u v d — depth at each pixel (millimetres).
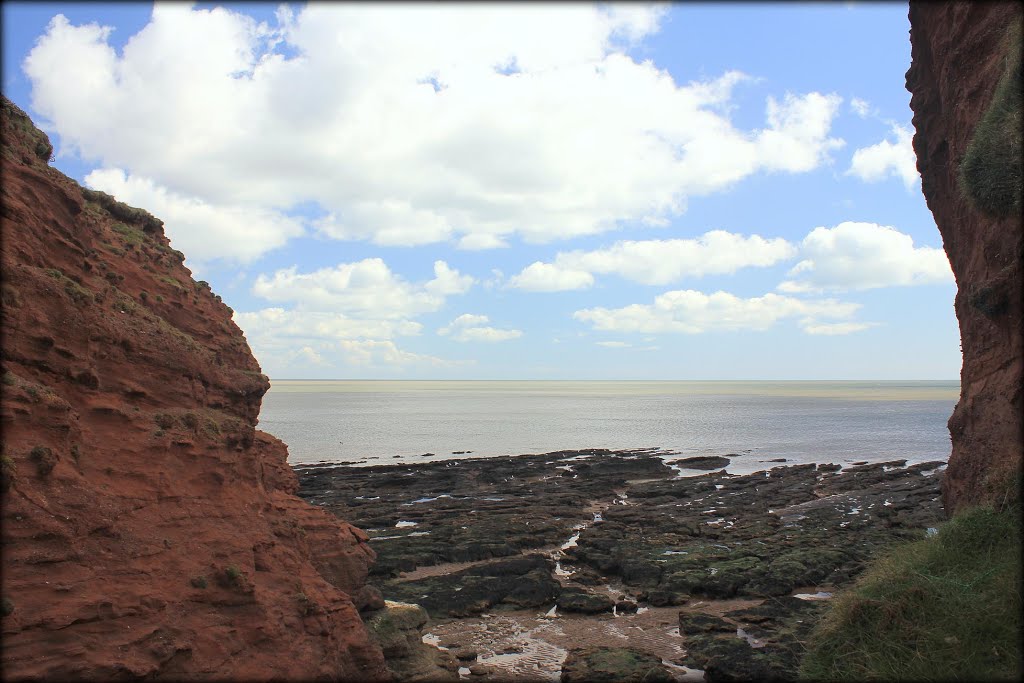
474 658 17703
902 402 191375
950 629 11852
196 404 13969
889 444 76875
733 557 25688
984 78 21016
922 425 104938
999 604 11750
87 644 9039
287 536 13828
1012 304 18750
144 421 12023
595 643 18578
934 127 26547
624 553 26797
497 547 28766
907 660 11711
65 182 12000
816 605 20344
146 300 15141
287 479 20016
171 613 10203
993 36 20891
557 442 82812
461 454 70312
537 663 17375
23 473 9258
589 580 24500
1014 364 18953
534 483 48500
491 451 73250
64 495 9727
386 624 16062
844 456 65875
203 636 10352
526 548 29984
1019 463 15227
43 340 10445
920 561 14445
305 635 11938
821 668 13102
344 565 15625
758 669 15508
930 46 25672
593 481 48812
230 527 12242
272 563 12469
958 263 24391
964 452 21781
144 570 10281
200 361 14664
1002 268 19453
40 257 11008
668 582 23172
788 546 27156
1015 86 16859
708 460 60250
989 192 18047
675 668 16750
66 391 10914
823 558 24625
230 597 11062
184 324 16312
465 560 27828
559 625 20109
